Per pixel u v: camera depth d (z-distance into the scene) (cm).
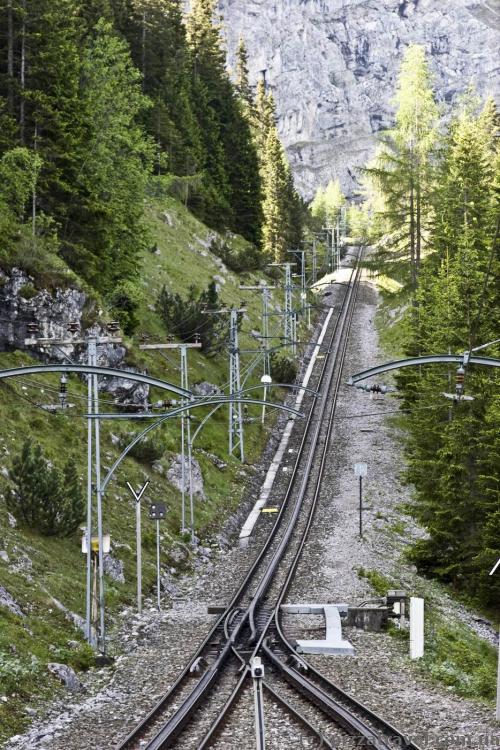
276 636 3159
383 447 6856
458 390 2398
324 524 5259
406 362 2169
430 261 7162
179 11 14900
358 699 2361
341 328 11425
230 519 5534
